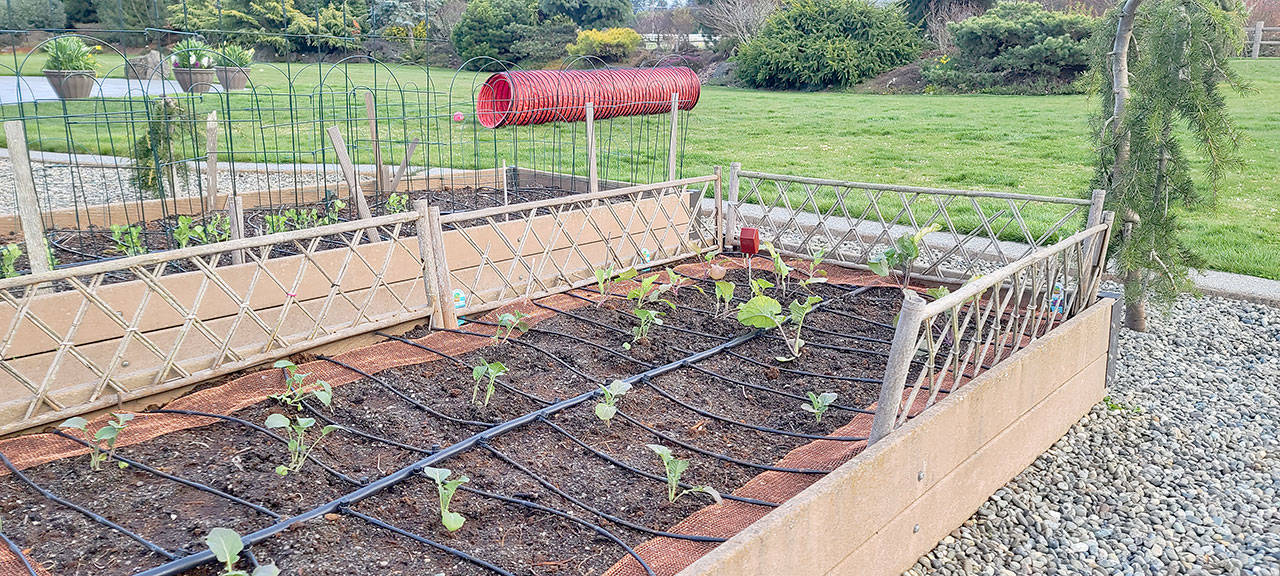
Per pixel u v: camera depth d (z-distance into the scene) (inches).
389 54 1101.1
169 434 137.0
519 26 1181.7
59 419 138.3
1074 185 438.9
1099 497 159.8
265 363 164.6
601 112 355.6
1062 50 864.9
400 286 189.5
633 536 113.8
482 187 363.9
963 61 935.7
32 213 149.2
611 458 135.0
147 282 148.4
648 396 159.6
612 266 233.6
